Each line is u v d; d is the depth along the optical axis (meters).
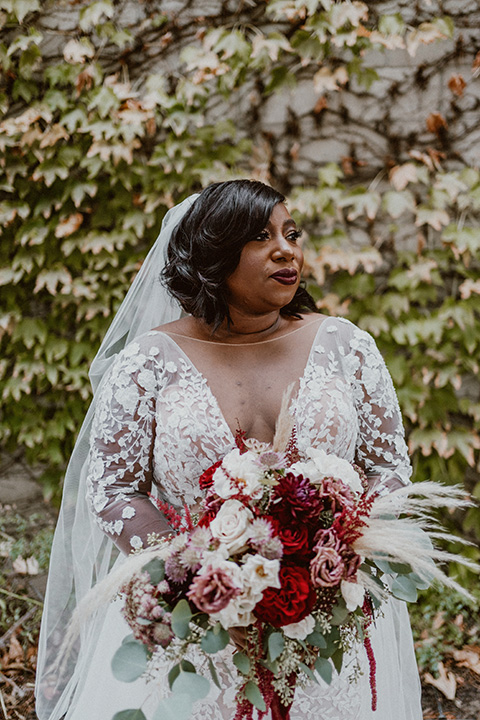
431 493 1.27
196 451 1.42
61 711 1.79
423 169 3.06
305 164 3.13
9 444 3.28
